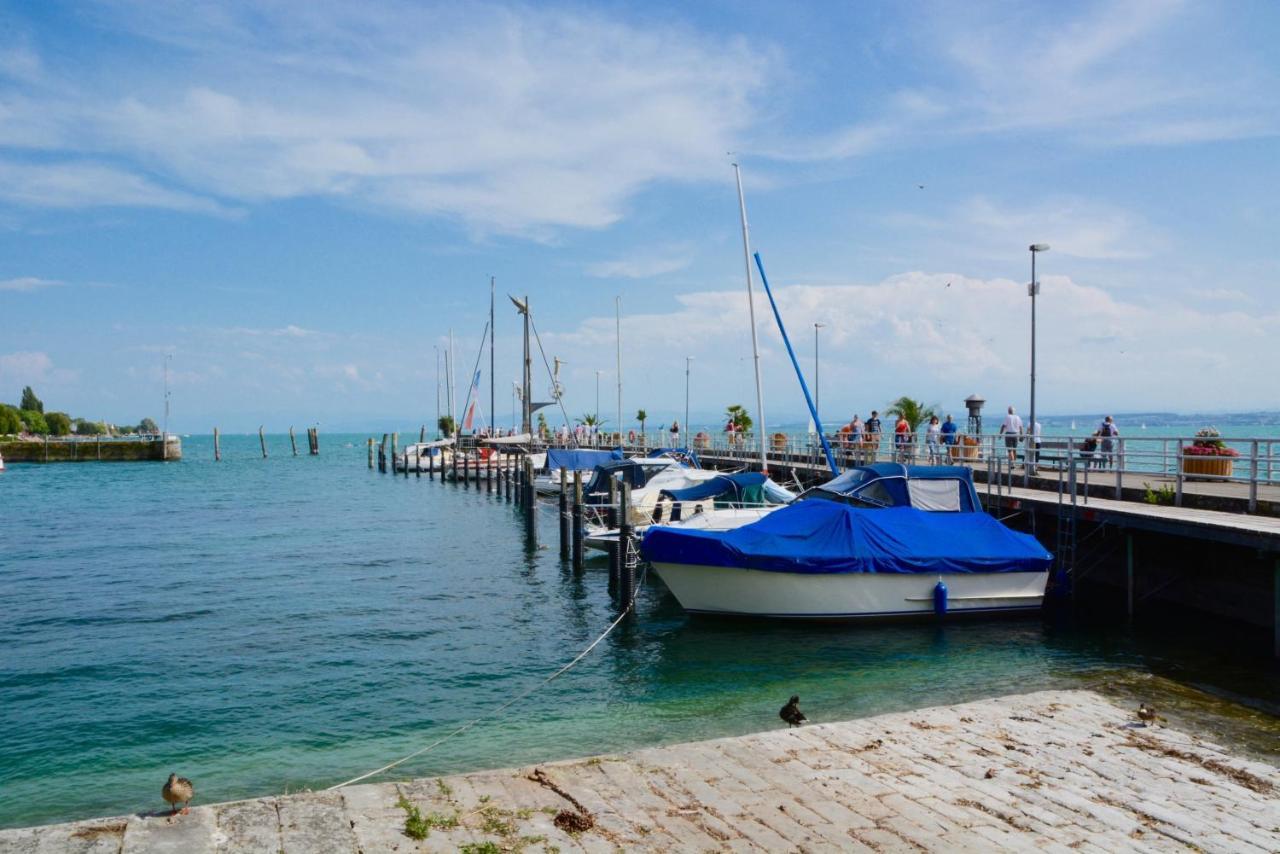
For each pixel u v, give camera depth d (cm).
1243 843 749
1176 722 1125
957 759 942
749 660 1628
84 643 1834
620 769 894
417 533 3697
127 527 3966
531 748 1206
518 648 1770
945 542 1844
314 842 716
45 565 2886
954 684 1438
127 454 9838
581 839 732
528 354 6962
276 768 1163
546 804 802
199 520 4262
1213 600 1812
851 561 1780
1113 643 1670
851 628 1806
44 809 1042
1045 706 1154
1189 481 2300
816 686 1451
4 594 2370
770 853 713
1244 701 1228
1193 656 1560
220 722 1348
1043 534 2220
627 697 1435
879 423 3716
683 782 862
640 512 2661
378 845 713
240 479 7362
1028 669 1516
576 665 1639
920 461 3256
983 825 775
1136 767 928
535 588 2422
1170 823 788
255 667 1647
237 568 2800
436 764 1157
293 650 1769
